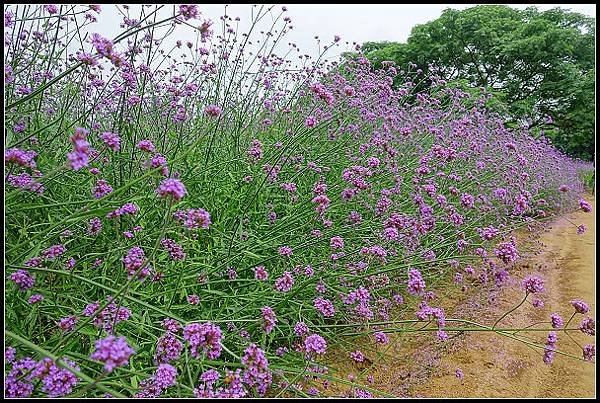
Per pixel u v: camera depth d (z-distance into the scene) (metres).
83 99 3.88
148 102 4.44
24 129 3.11
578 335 3.85
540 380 3.21
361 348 3.30
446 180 4.53
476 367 3.27
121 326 2.38
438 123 6.48
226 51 4.73
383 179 4.60
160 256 2.86
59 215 2.99
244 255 3.17
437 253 4.37
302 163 4.57
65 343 2.04
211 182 3.92
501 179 6.06
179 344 1.93
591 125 18.14
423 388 2.97
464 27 19.02
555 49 18.09
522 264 5.54
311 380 2.82
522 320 4.05
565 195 9.00
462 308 4.17
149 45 3.61
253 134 5.23
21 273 2.11
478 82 19.41
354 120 5.49
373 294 3.54
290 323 3.28
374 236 3.61
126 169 3.50
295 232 3.76
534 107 18.34
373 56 19.19
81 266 2.89
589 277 5.19
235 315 2.76
